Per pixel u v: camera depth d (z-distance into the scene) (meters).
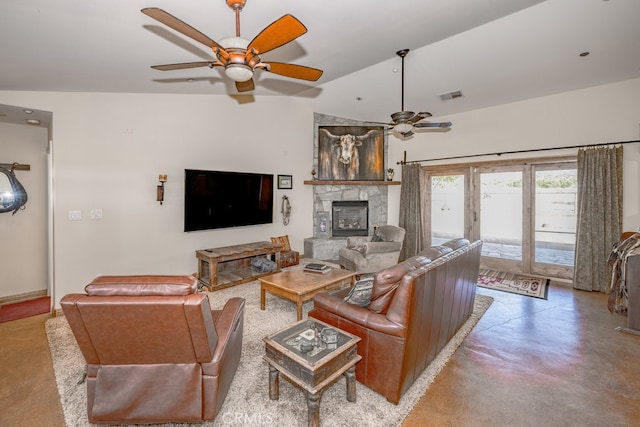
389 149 6.56
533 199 4.97
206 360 1.66
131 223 3.97
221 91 4.47
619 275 3.43
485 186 5.45
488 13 2.76
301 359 1.70
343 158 6.35
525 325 3.16
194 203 4.41
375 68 4.34
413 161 6.24
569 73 3.98
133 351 1.59
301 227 6.11
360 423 1.79
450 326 2.67
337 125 6.36
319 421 1.75
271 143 5.52
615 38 3.23
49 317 3.38
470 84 4.49
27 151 4.10
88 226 3.65
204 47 2.67
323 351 1.79
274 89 4.81
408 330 1.87
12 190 3.99
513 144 5.05
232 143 4.97
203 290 4.11
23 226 4.11
